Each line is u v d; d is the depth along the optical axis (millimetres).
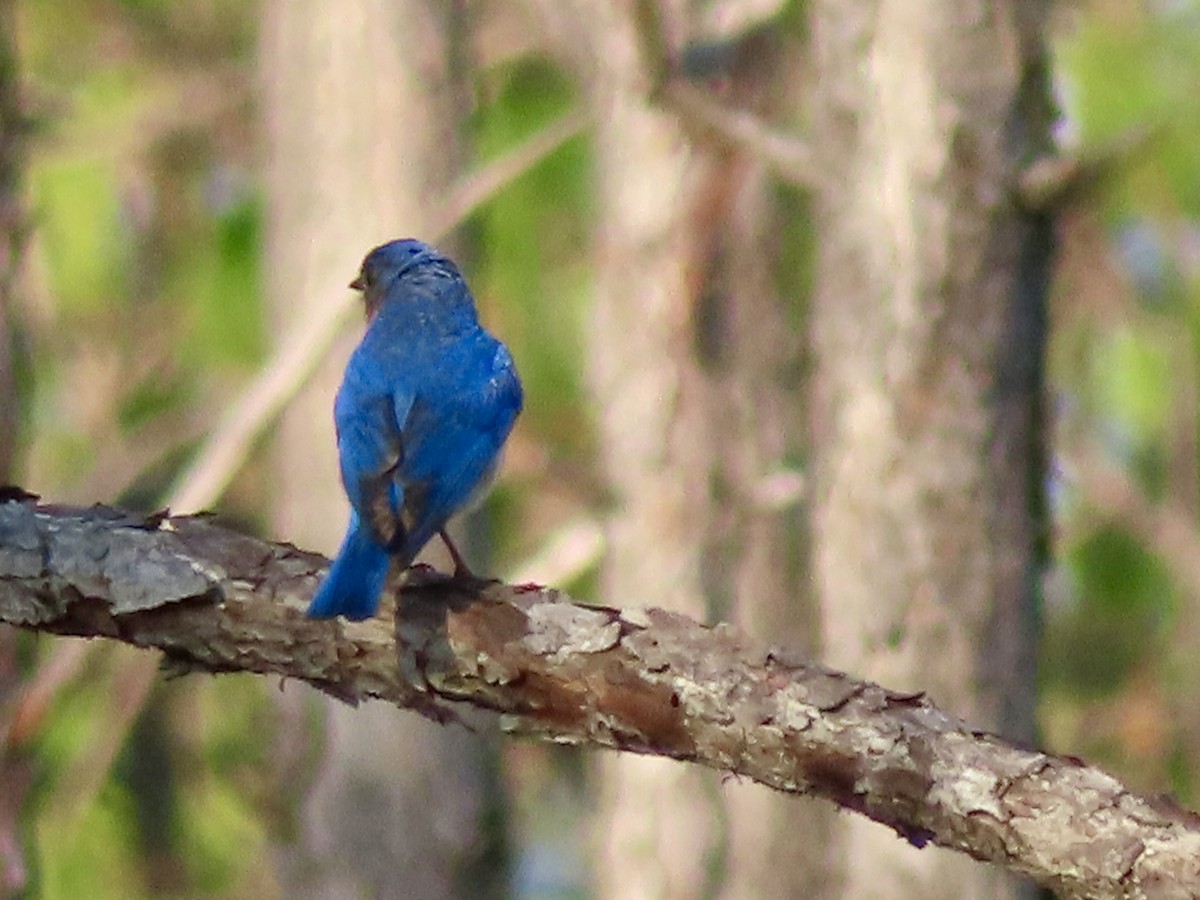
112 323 19047
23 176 12086
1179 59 13227
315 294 14336
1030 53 10242
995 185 10203
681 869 14750
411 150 14398
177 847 18344
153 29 20906
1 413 11789
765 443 14734
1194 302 15195
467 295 10258
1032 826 6633
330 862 14211
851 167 10531
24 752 11398
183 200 20172
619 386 14633
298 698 14422
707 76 13648
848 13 10500
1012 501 10391
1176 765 17984
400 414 9547
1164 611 17469
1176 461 16922
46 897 14930
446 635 7359
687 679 7129
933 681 10281
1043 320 10523
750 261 14555
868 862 10492
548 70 17844
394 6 14391
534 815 22141
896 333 10281
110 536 7613
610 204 14469
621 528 14688
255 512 18984
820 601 10867
